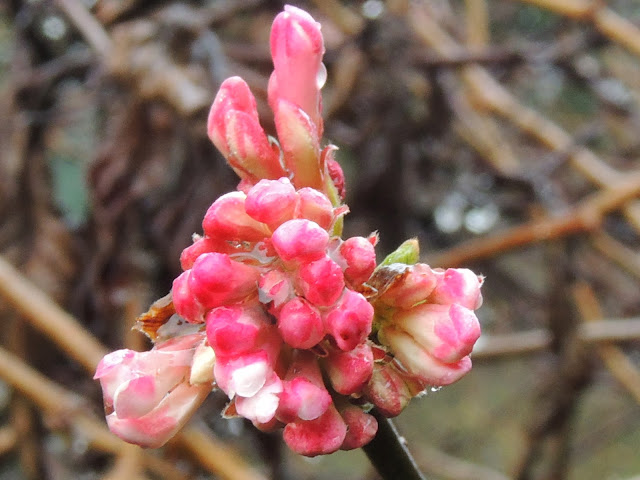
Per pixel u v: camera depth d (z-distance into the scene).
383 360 0.08
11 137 0.20
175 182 0.17
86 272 0.18
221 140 0.08
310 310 0.07
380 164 0.22
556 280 0.20
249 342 0.07
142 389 0.07
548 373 0.22
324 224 0.07
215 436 0.18
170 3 0.18
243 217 0.07
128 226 0.18
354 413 0.07
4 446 0.19
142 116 0.17
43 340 0.19
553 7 0.21
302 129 0.08
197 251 0.07
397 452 0.08
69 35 0.21
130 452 0.16
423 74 0.22
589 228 0.20
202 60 0.17
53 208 0.20
